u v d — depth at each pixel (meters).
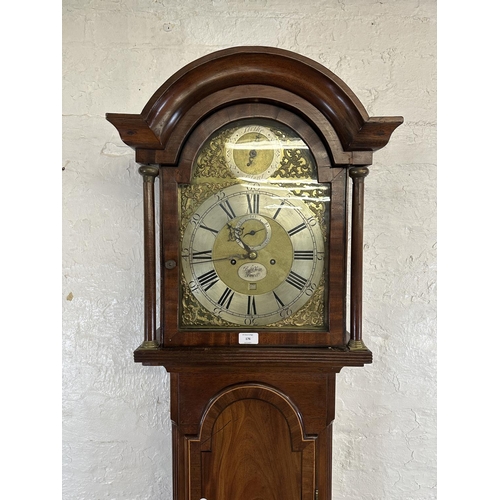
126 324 1.68
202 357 1.26
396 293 1.67
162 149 1.25
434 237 1.66
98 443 1.68
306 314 1.31
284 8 1.67
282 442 1.33
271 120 1.28
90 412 1.68
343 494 1.69
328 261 1.29
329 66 1.67
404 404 1.68
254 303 1.30
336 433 1.69
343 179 1.28
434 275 1.67
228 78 1.22
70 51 1.66
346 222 1.28
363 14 1.67
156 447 1.69
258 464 1.33
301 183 1.29
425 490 1.68
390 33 1.67
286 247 1.30
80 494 1.68
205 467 1.34
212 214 1.30
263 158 1.29
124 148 1.67
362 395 1.68
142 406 1.68
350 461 1.69
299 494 1.34
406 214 1.66
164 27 1.67
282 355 1.27
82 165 1.67
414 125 1.66
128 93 1.67
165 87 1.19
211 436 1.33
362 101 1.67
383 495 1.69
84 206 1.67
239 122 1.29
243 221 1.30
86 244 1.67
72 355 1.67
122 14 1.67
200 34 1.68
